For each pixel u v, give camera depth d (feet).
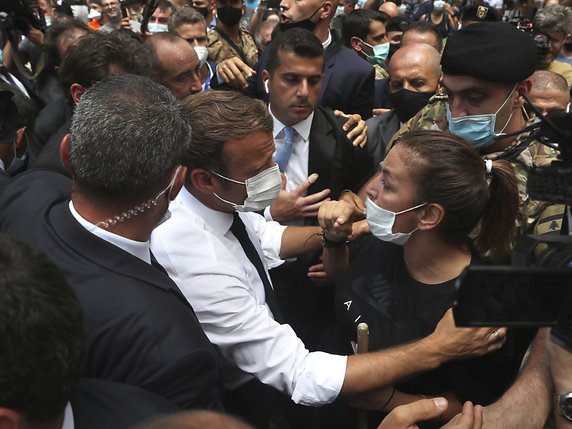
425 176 5.48
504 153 6.34
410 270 5.94
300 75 8.40
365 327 5.66
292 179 8.89
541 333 4.93
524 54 6.51
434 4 25.88
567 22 15.03
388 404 5.73
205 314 5.65
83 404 3.97
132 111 4.62
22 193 5.66
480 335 5.34
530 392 4.68
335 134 8.80
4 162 7.87
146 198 4.71
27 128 8.41
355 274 6.33
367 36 17.21
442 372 5.77
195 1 22.26
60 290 3.43
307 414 6.57
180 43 9.82
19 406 3.22
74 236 4.65
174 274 5.65
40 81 12.02
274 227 7.82
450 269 5.75
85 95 4.80
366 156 9.12
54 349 3.27
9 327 3.16
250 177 5.91
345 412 6.27
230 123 5.74
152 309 4.41
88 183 4.62
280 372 5.65
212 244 5.79
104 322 4.28
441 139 5.59
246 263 6.25
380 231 5.82
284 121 8.72
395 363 5.41
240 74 11.71
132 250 4.79
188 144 4.91
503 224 5.76
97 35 8.26
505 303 3.02
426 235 5.74
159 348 4.31
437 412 4.84
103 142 4.53
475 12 13.07
